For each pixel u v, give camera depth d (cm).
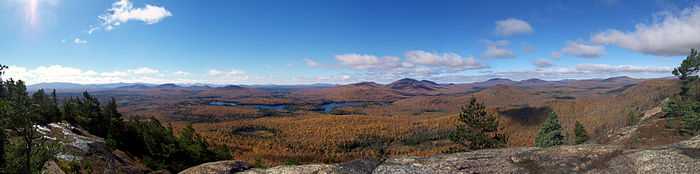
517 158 1806
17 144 1861
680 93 4612
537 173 1608
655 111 6719
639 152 1661
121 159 4194
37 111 1920
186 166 4712
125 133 5241
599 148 1802
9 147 1828
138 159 4769
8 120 1727
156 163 4512
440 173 1648
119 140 4916
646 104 13150
